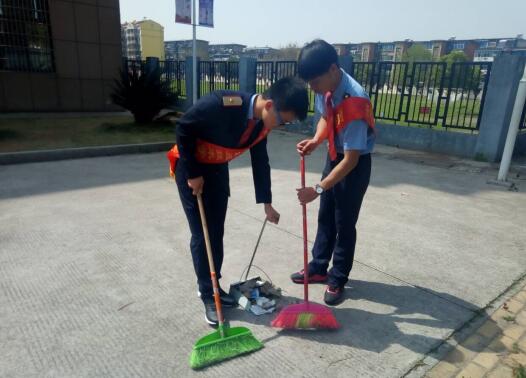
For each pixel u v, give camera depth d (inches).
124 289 106.9
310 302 98.5
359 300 105.0
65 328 90.4
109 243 133.7
